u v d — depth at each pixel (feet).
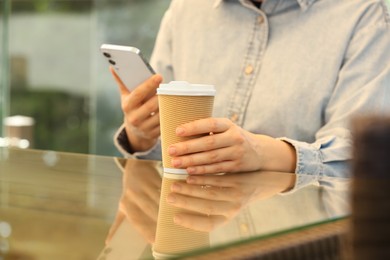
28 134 11.74
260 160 4.33
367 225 1.49
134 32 12.10
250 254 1.99
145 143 5.69
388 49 5.75
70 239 2.11
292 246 2.07
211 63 6.38
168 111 3.95
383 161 1.46
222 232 2.19
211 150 3.98
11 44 11.80
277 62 6.05
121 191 3.22
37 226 2.31
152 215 2.56
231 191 3.22
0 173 3.89
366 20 5.90
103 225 2.35
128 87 5.49
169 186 3.43
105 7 12.21
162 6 11.86
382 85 5.59
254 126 6.05
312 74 5.89
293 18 6.10
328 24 5.97
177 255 1.89
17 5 11.87
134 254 1.92
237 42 6.31
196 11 6.61
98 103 12.46
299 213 2.54
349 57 5.85
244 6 6.33
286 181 3.66
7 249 1.97
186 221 2.41
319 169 4.82
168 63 6.75
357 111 5.49
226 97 6.22
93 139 12.46
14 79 11.87
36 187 3.31
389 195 1.46
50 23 12.14
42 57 12.14
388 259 1.47
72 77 12.36
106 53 5.27
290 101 5.91
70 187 3.34
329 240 2.19
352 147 1.51
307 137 5.90
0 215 2.50
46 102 12.17
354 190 1.51
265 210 2.64
